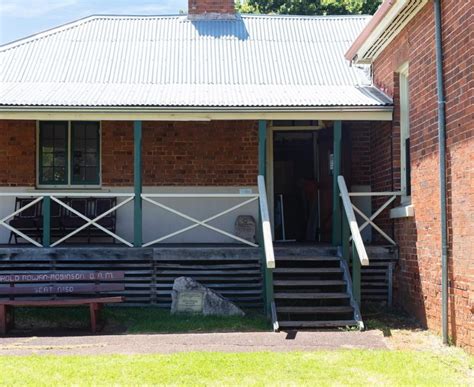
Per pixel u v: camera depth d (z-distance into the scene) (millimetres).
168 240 12508
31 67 12500
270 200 13086
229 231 12570
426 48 9055
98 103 10133
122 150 12648
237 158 12727
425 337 8516
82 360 7160
